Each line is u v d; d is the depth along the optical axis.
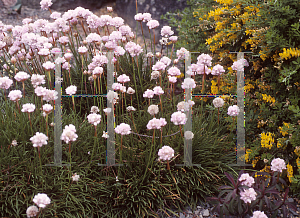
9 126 2.40
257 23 2.70
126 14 5.82
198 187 2.42
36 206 1.97
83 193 2.21
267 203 2.16
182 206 2.39
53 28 2.97
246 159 2.66
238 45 3.24
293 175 2.53
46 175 2.18
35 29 2.93
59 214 2.10
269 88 2.80
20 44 2.93
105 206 2.29
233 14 3.24
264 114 2.75
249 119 2.83
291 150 2.58
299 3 2.50
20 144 2.34
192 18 4.27
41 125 2.43
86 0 6.16
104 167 2.39
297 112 2.36
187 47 3.94
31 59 3.08
